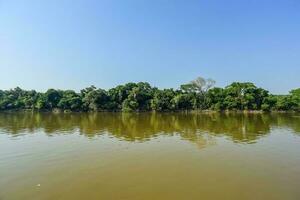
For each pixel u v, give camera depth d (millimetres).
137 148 38188
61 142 42562
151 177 25828
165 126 65125
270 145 40000
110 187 23266
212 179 25156
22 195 21531
